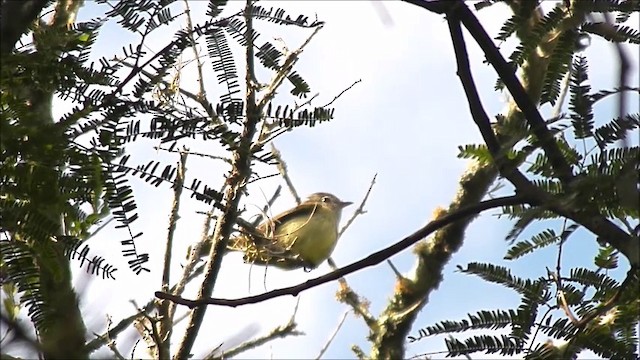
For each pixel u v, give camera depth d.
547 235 5.43
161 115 5.17
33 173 5.05
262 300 5.28
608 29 5.24
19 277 4.93
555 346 5.18
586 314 5.25
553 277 5.32
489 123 5.25
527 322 5.17
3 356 4.15
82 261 5.01
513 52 5.36
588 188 4.77
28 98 5.30
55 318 4.81
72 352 4.75
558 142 4.98
